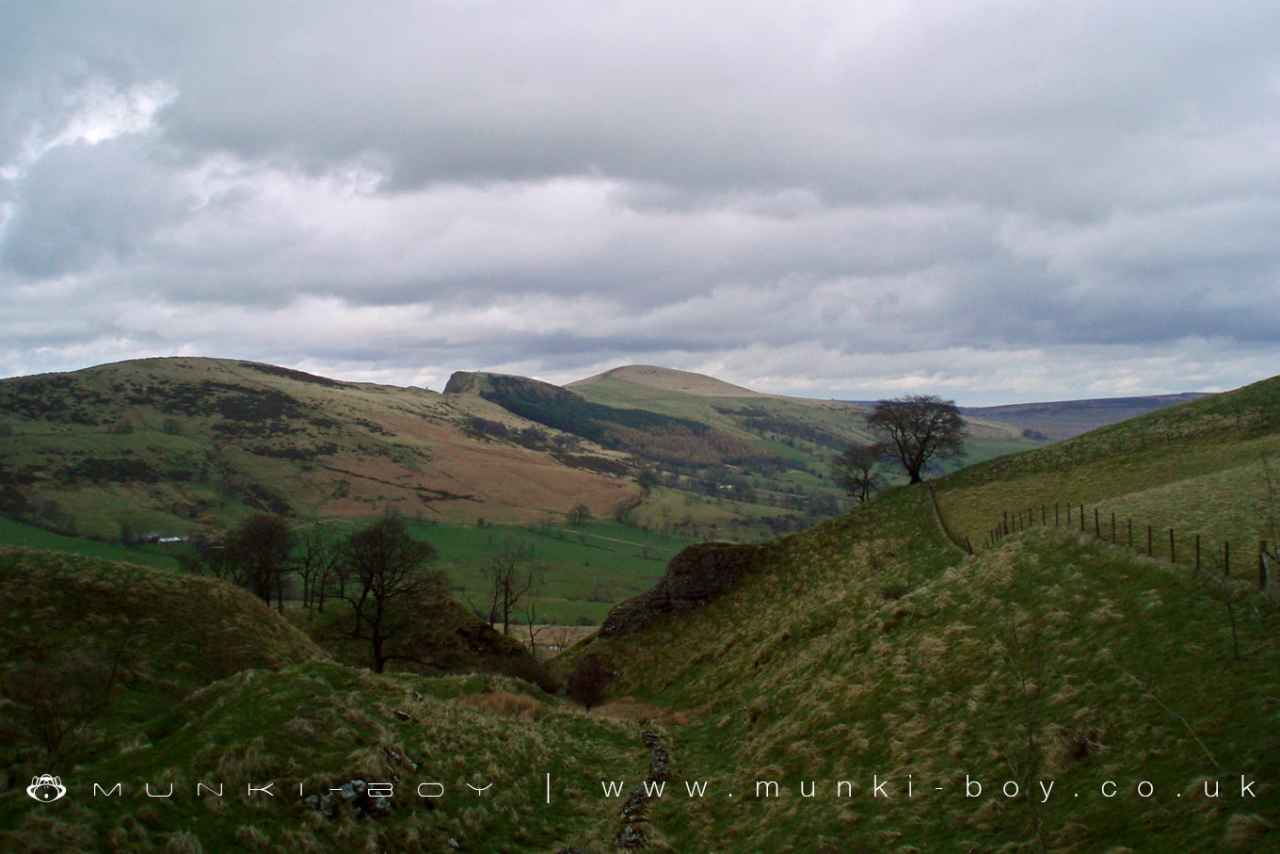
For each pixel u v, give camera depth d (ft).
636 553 600.80
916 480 281.33
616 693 197.98
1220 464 180.55
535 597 441.27
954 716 86.12
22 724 90.74
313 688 90.84
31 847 52.39
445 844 72.90
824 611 164.35
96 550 456.04
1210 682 69.92
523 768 101.04
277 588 252.21
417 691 113.80
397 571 211.82
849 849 69.41
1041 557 118.73
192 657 128.57
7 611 121.90
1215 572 90.27
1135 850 54.70
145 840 57.00
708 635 206.69
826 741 95.96
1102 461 225.35
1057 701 78.64
